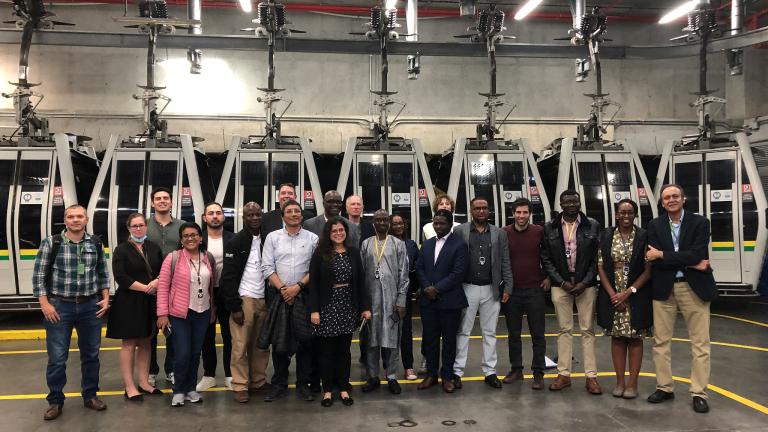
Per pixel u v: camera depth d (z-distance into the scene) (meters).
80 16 12.23
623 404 4.72
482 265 5.11
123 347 4.82
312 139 12.70
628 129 13.52
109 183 8.32
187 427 4.23
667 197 4.53
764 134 12.45
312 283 4.52
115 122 12.23
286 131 12.64
